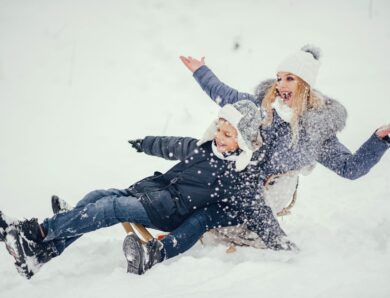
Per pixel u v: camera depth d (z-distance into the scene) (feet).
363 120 18.94
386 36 23.67
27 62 22.48
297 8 25.36
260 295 9.65
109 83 21.80
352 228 12.98
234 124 11.50
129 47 23.35
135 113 20.44
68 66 22.45
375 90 20.56
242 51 23.06
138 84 21.72
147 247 10.88
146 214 11.59
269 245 11.64
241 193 11.75
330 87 20.79
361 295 9.49
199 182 11.75
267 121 12.31
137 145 13.17
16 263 10.77
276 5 25.49
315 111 12.25
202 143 12.14
